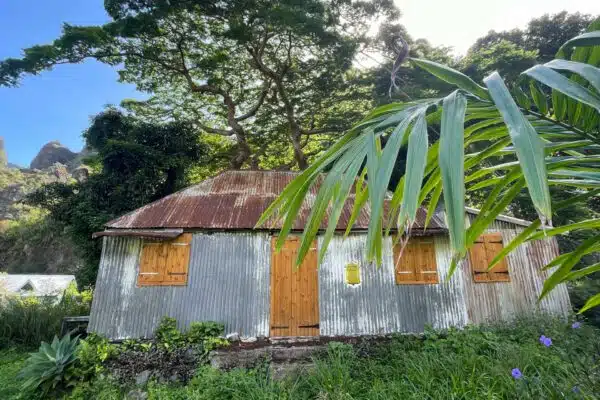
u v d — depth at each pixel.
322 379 4.30
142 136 11.00
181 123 11.73
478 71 11.75
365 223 6.70
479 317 6.49
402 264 6.66
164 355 5.58
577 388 2.60
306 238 1.25
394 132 1.00
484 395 3.31
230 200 7.35
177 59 12.45
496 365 3.89
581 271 1.80
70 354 5.58
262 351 5.71
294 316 6.25
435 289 6.57
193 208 6.98
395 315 6.36
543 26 14.94
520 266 6.85
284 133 14.89
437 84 10.59
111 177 9.72
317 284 6.45
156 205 7.01
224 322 6.09
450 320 6.41
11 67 9.49
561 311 6.61
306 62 12.27
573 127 1.28
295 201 1.36
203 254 6.42
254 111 13.25
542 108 1.31
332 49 10.56
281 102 13.60
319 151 15.08
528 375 3.48
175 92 13.93
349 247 6.66
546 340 3.32
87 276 9.77
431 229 6.58
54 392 5.35
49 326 8.36
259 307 6.24
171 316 6.03
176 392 4.77
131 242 6.34
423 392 3.62
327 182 1.13
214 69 12.34
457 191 0.76
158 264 6.29
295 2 9.62
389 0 10.14
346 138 1.29
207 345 5.65
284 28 10.01
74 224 9.52
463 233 0.72
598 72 0.88
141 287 6.13
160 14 10.11
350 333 6.20
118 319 5.93
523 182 1.57
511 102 0.88
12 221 27.14
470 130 1.37
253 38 11.05
